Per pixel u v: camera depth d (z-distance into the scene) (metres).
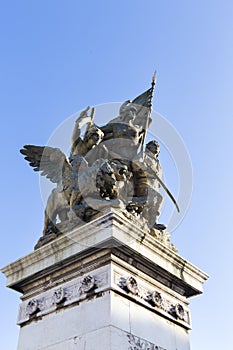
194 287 10.24
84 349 8.10
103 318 8.20
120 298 8.53
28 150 11.78
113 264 8.80
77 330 8.45
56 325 8.86
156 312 9.12
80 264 9.21
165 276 9.77
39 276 9.77
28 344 9.09
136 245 9.18
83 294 8.76
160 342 8.83
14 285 10.12
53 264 9.48
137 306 8.78
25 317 9.51
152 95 11.94
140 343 8.37
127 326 8.31
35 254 9.91
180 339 9.35
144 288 9.16
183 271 10.13
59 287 9.31
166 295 9.65
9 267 10.29
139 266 9.33
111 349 7.76
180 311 9.71
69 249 9.37
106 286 8.48
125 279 8.82
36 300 9.55
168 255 9.83
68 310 8.85
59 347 8.52
